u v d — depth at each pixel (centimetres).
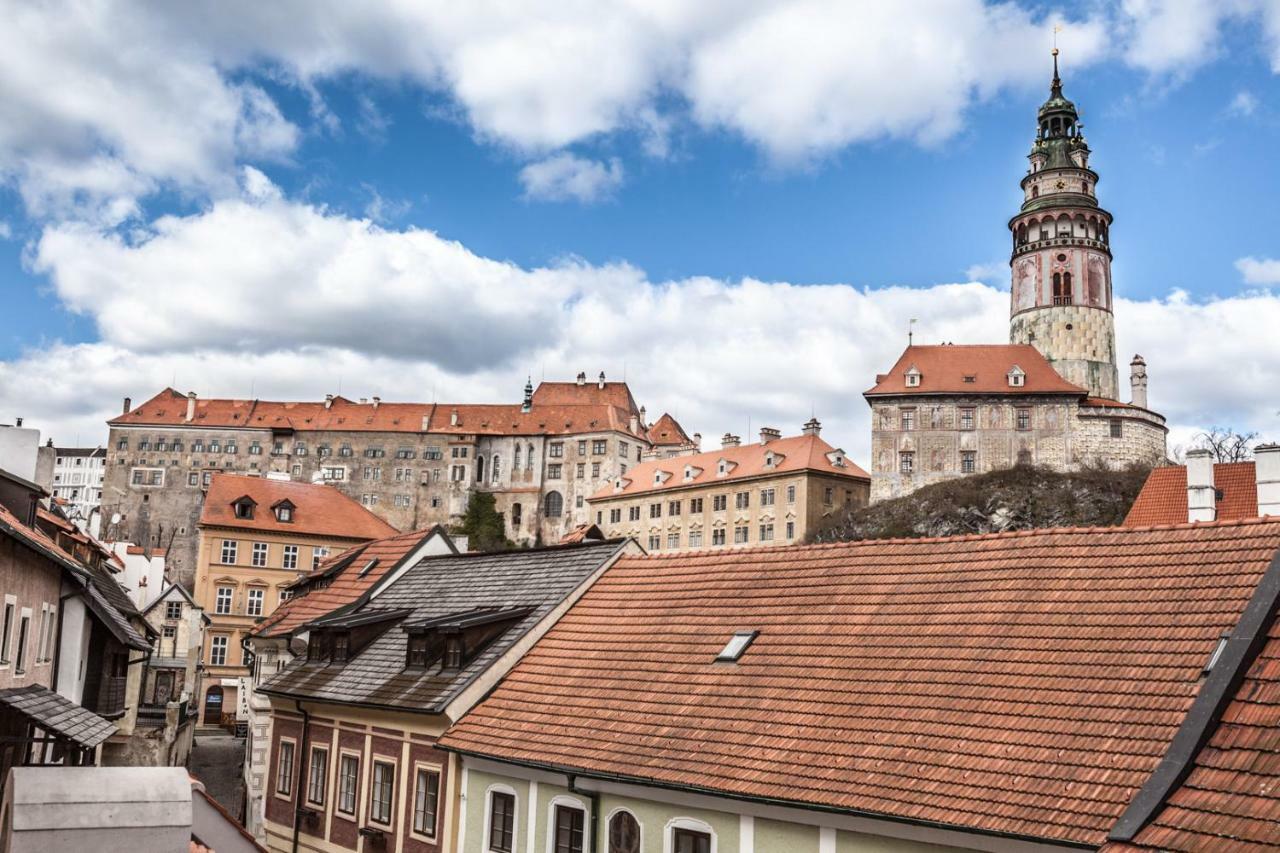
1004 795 1509
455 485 16675
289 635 3784
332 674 3184
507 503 16612
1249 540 1736
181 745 6141
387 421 17188
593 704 2289
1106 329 12088
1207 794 1205
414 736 2662
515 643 2645
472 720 2489
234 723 8831
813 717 1883
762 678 2069
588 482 16262
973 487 10850
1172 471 5553
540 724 2322
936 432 11569
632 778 1981
